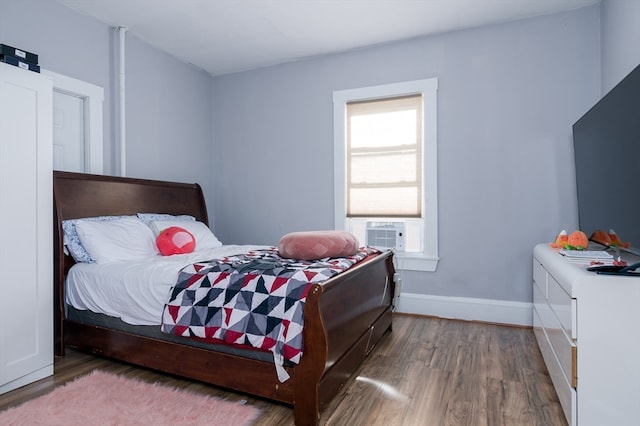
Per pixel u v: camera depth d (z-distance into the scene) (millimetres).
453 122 3285
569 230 2949
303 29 3256
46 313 2160
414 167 3463
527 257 3078
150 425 1643
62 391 1938
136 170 3410
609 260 1864
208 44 3553
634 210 1675
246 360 1820
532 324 3033
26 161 2068
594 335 1469
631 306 1436
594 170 2217
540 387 2012
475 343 2688
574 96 2922
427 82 3354
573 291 1496
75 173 2732
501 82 3133
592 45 2867
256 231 4133
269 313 1742
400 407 1822
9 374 1971
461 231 3279
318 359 1627
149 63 3541
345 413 1771
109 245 2574
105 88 3148
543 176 3018
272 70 4027
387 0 2803
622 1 2377
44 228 2166
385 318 2797
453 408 1810
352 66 3662
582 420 1483
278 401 1878
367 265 2270
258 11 2963
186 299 1971
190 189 3828
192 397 1890
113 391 1940
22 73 2045
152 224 3068
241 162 4199
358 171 3678
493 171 3166
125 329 2230
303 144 3891
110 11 2955
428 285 3398
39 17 2658
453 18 3064
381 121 3588
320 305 1667
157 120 3625
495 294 3182
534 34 3031
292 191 3949
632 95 1683
